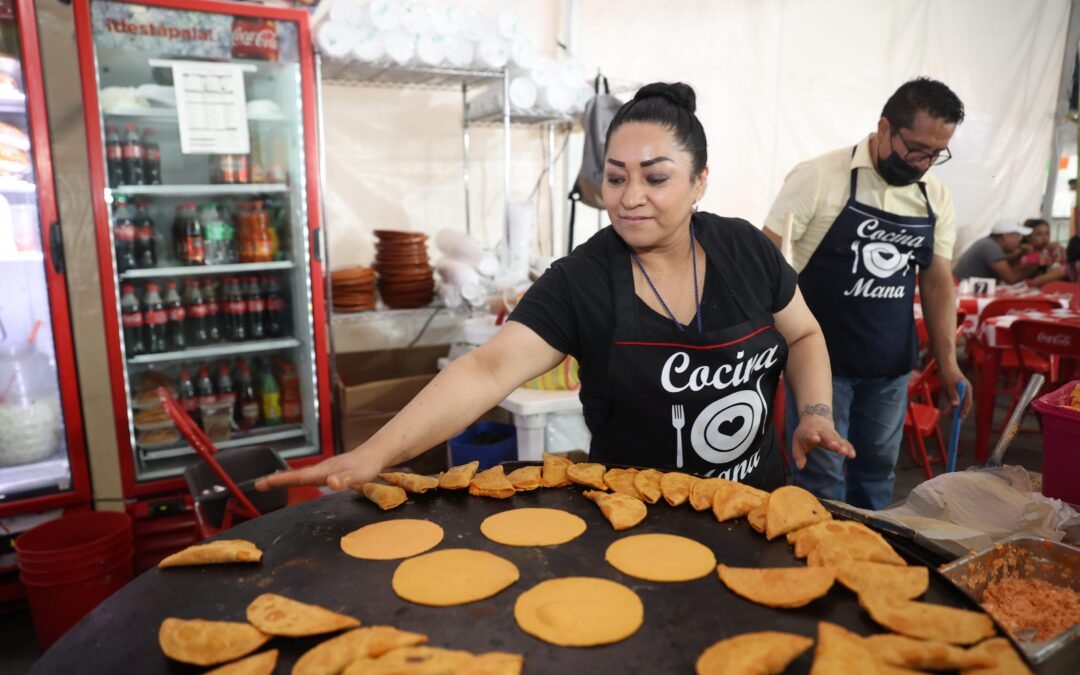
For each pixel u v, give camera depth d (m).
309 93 2.81
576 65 3.52
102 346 2.54
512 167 4.09
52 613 2.24
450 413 1.26
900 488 3.52
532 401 2.66
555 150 4.18
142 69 2.77
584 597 0.98
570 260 1.43
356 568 1.08
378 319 3.24
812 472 2.39
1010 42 5.50
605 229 1.49
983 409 3.63
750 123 4.67
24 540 2.32
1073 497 1.31
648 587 1.00
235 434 3.02
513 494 1.33
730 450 1.49
